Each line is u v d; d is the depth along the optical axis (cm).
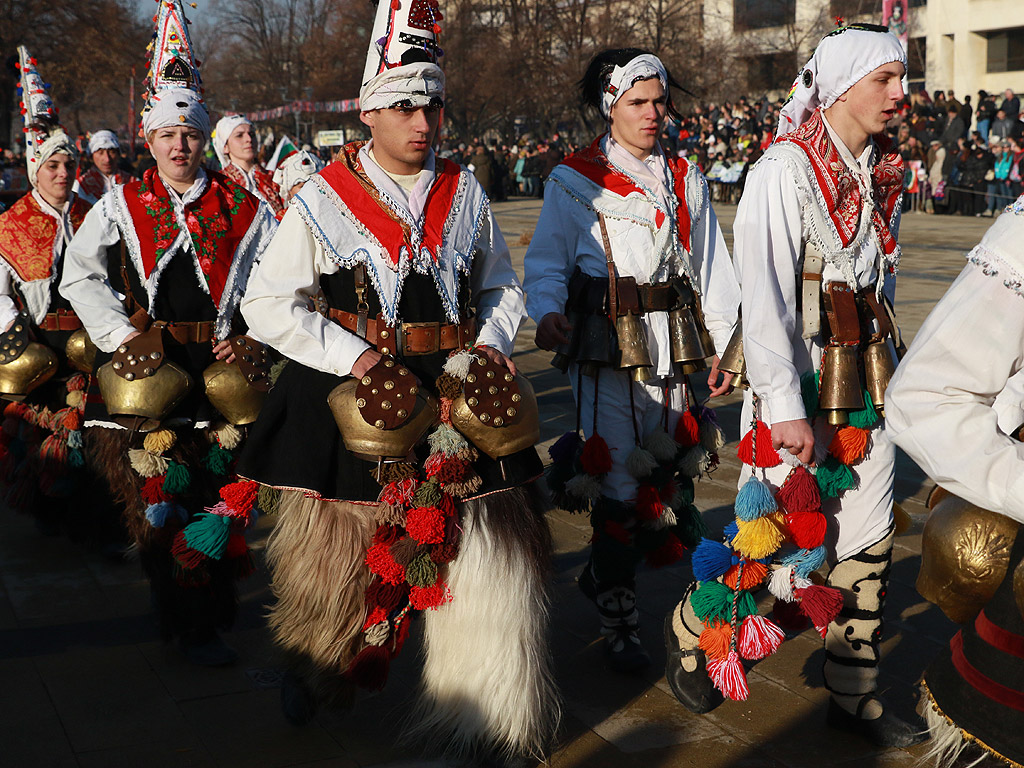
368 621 285
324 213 283
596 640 375
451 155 3175
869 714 301
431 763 289
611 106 356
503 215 2438
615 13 3775
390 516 278
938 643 364
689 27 3719
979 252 184
